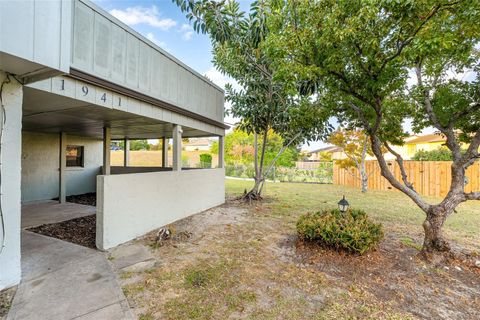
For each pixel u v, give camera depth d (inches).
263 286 118.9
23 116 198.5
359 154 499.5
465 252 158.6
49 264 135.0
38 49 94.2
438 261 144.0
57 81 127.9
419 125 189.8
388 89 148.3
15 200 110.9
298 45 145.6
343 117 211.3
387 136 201.8
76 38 138.5
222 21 229.1
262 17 227.8
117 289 112.7
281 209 301.9
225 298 108.1
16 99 109.2
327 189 502.0
